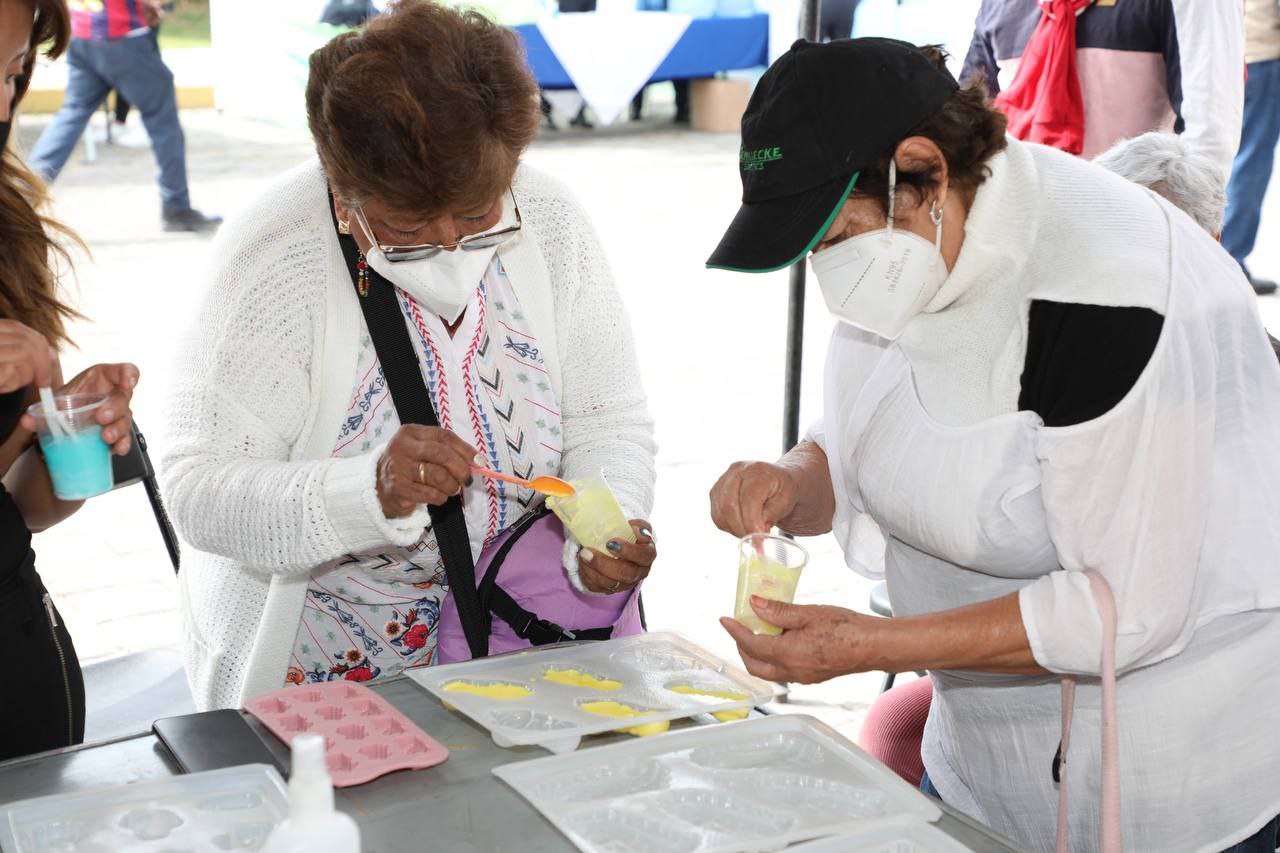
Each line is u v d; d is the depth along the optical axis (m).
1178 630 1.46
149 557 4.23
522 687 1.60
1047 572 1.57
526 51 1.67
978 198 1.47
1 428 1.75
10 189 1.78
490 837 1.26
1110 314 1.40
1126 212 1.48
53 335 1.86
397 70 1.51
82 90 8.05
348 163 1.54
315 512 1.64
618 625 1.91
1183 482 1.41
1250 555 1.52
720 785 1.37
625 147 11.66
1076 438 1.40
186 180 8.26
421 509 1.67
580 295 1.98
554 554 1.90
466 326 1.86
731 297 7.23
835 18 9.87
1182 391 1.39
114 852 1.21
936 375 1.54
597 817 1.30
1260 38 6.44
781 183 1.42
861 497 1.79
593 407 2.01
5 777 1.37
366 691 1.57
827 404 1.82
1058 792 1.65
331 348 1.80
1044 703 1.65
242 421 1.76
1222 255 1.52
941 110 1.42
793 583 1.53
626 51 11.62
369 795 1.33
